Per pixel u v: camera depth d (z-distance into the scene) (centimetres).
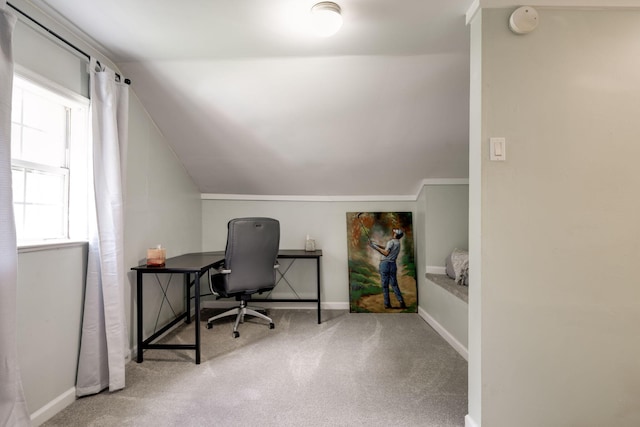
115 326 200
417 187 374
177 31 196
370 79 246
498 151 159
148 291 274
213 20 184
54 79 180
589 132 160
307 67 236
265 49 217
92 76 198
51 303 176
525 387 159
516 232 160
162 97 262
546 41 160
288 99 265
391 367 230
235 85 253
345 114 278
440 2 169
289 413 176
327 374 220
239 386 204
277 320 338
